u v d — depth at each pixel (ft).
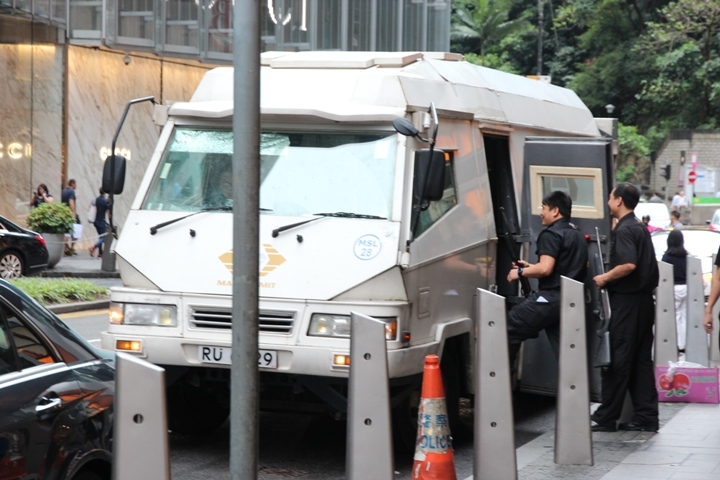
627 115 348.38
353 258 43.75
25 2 152.35
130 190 174.60
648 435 49.29
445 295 47.55
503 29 367.45
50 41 161.27
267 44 167.94
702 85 322.34
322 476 44.16
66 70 163.22
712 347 73.92
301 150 46.75
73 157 165.48
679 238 81.41
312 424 54.70
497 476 38.50
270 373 44.52
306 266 43.96
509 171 57.16
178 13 163.94
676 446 46.98
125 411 24.67
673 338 65.62
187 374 45.68
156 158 48.24
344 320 43.04
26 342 27.58
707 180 312.71
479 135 53.16
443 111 48.60
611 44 346.33
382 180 45.27
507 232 54.24
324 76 48.14
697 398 58.34
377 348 34.06
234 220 28.66
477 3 367.86
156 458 24.67
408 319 43.80
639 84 338.75
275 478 43.70
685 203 284.20
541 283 50.37
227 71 50.29
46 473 26.17
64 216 138.62
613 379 49.44
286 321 43.60
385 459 34.09
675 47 324.60
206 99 49.57
